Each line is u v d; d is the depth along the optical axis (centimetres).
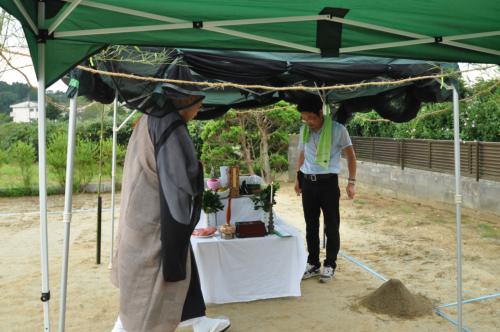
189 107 245
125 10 203
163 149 228
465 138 757
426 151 811
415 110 446
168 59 322
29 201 954
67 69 239
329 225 415
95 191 1052
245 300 367
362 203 850
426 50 266
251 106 531
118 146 1072
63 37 210
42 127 209
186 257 235
